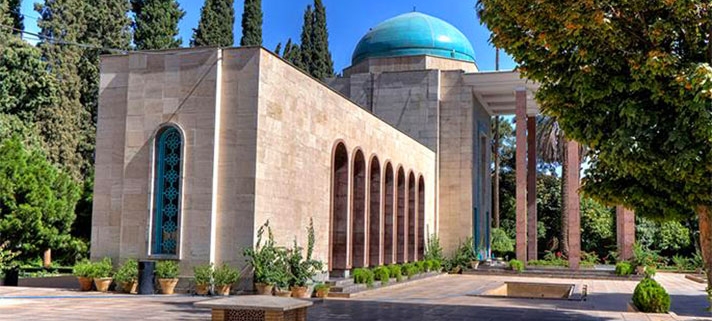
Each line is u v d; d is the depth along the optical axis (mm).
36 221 22609
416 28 39812
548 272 33094
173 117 18125
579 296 21984
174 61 18312
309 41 47750
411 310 15719
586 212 47594
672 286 27766
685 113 10312
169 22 38844
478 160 39469
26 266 28812
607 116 11469
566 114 11875
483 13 12125
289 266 18359
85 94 37406
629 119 10742
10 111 30203
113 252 18453
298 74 20188
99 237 18641
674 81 10133
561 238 45219
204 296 16688
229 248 17453
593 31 10719
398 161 30266
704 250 11656
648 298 16062
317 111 21516
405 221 30828
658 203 11906
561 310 16359
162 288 17141
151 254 17875
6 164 22688
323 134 21969
